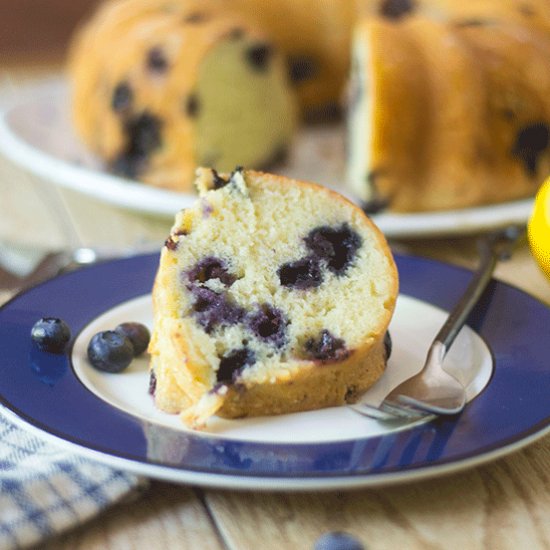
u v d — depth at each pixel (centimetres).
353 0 120
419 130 93
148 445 61
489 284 73
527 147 94
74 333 70
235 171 68
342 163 107
